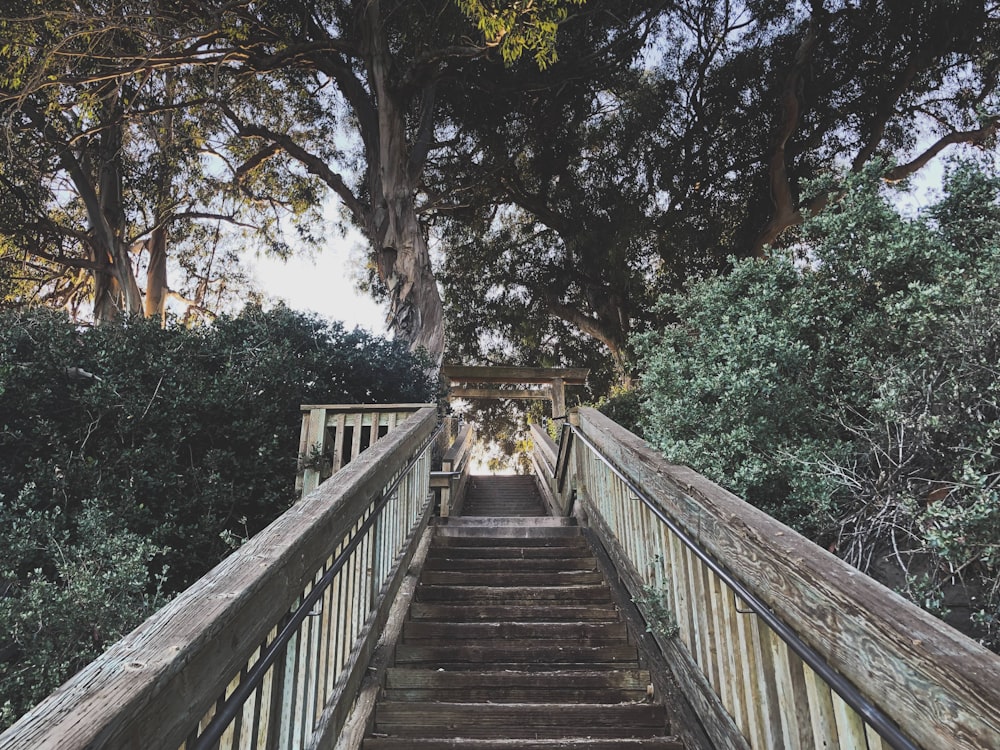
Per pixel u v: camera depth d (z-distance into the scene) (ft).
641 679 11.30
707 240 46.83
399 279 34.99
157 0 30.63
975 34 42.09
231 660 5.16
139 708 3.78
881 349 10.37
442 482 23.02
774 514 10.03
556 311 57.41
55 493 14.90
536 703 10.48
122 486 15.47
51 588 10.61
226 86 45.44
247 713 5.87
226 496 16.52
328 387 20.58
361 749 9.36
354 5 37.40
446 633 13.19
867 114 46.34
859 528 9.04
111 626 10.40
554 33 26.04
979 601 7.68
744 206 48.70
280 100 51.42
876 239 10.65
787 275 12.25
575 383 40.37
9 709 8.71
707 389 11.36
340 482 9.23
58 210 48.75
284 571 6.40
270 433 18.44
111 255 41.86
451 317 59.82
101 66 33.01
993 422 8.16
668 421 12.38
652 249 49.14
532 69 41.42
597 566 16.34
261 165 54.49
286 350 19.72
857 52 44.37
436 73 37.81
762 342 10.61
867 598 5.23
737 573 7.66
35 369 16.21
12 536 12.33
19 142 35.76
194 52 34.14
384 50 37.06
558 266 56.34
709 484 9.18
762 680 7.16
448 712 10.23
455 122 47.88
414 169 38.81
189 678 4.46
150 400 16.88
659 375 12.84
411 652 12.51
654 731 10.05
